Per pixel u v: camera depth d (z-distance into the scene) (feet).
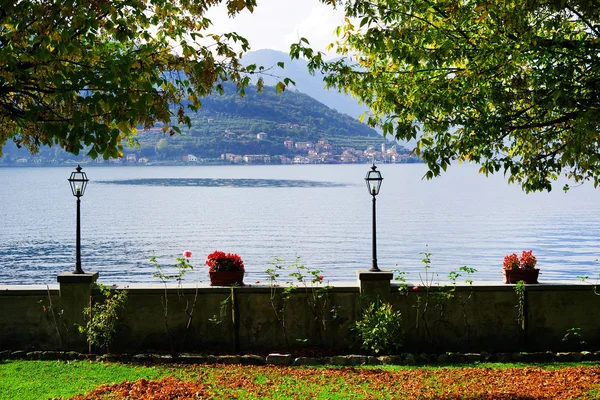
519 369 29.94
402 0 28.53
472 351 33.60
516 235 193.26
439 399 24.89
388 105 31.04
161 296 33.71
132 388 26.43
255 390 26.68
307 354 33.12
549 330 33.63
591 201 369.71
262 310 33.91
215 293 33.78
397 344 32.73
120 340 33.63
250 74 24.54
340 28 32.32
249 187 485.15
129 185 514.27
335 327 33.91
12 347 33.24
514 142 32.65
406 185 582.35
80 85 20.54
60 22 21.48
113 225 228.43
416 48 28.40
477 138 27.71
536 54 26.58
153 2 24.72
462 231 206.18
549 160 29.99
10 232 203.10
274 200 356.18
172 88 24.45
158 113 22.67
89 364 31.19
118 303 33.22
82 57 22.35
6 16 20.72
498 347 33.65
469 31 28.35
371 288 33.53
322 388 27.04
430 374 29.27
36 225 225.35
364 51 31.78
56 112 22.36
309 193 418.92
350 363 32.07
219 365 31.32
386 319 32.07
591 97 25.34
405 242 179.93
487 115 28.63
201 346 33.76
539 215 268.82
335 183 550.77
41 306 33.30
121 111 20.49
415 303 33.73
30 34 21.22
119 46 25.96
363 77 30.86
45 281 118.11
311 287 33.78
